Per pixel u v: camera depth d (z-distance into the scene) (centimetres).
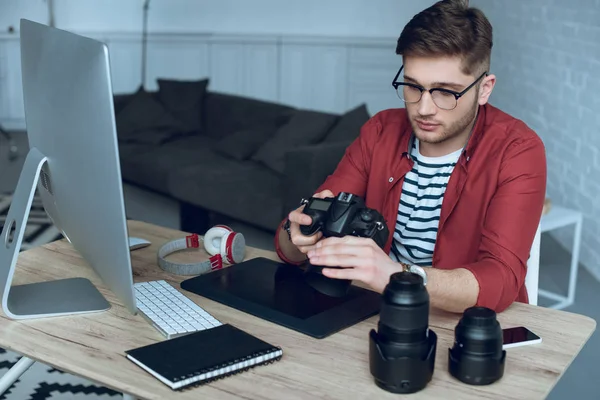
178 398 114
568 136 423
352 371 123
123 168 493
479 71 158
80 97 129
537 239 175
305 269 154
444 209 179
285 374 122
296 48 745
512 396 116
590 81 391
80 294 154
